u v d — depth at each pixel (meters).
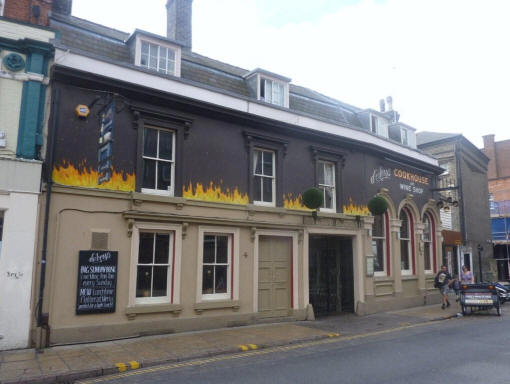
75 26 11.10
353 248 14.91
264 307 12.24
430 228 19.27
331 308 14.55
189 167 11.07
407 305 16.42
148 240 10.40
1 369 7.06
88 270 9.24
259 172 12.76
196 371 7.22
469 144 26.72
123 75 10.30
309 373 7.01
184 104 11.02
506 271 32.38
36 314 8.62
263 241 12.52
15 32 9.20
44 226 8.86
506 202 34.12
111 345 8.90
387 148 16.59
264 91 13.82
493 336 10.42
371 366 7.46
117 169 9.96
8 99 8.96
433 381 6.46
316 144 14.12
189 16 15.88
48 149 9.13
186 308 10.56
